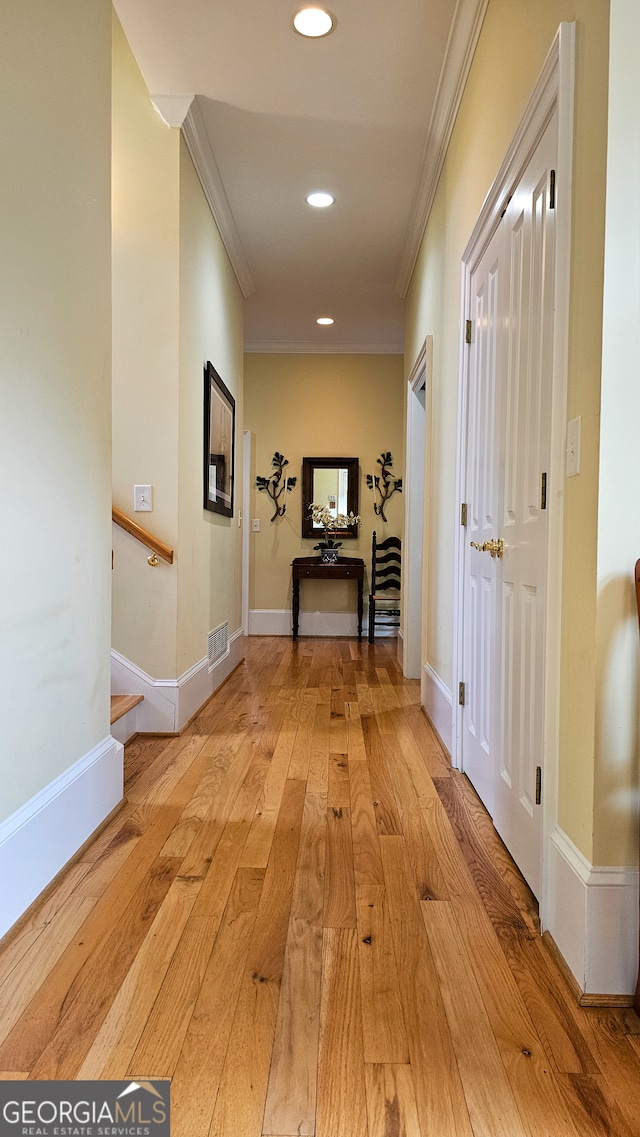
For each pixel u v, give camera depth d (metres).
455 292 2.88
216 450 3.95
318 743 3.02
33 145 1.61
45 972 1.38
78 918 1.58
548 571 1.52
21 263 1.55
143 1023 1.23
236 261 4.45
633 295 1.29
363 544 6.59
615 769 1.31
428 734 3.18
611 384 1.29
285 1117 1.03
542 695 1.61
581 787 1.38
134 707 3.06
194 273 3.32
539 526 1.65
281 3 2.38
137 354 3.06
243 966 1.41
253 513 6.62
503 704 2.02
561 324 1.48
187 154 3.15
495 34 2.14
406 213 3.93
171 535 3.08
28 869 1.60
